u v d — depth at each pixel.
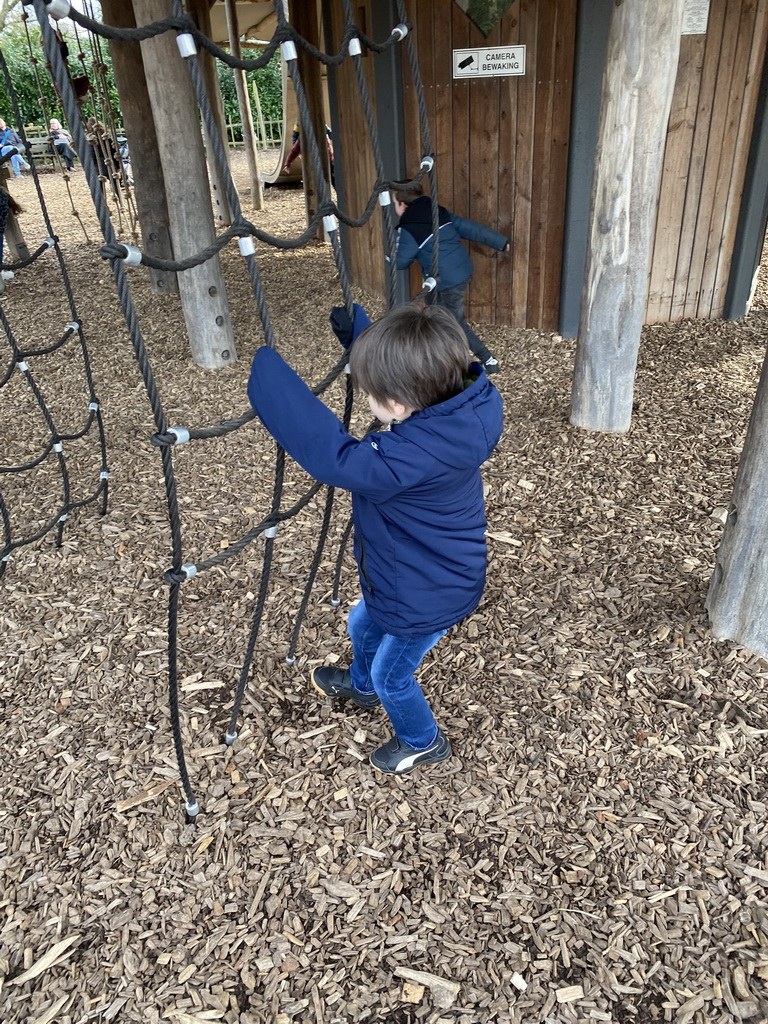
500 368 4.93
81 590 2.96
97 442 4.23
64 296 7.05
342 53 1.71
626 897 1.76
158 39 4.34
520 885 1.80
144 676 2.50
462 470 1.58
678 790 2.01
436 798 2.03
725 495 3.34
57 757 2.20
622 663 2.43
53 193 14.47
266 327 1.63
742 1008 1.54
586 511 3.29
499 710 2.29
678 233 5.29
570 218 4.99
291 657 2.49
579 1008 1.55
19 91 20.78
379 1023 1.54
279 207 11.87
